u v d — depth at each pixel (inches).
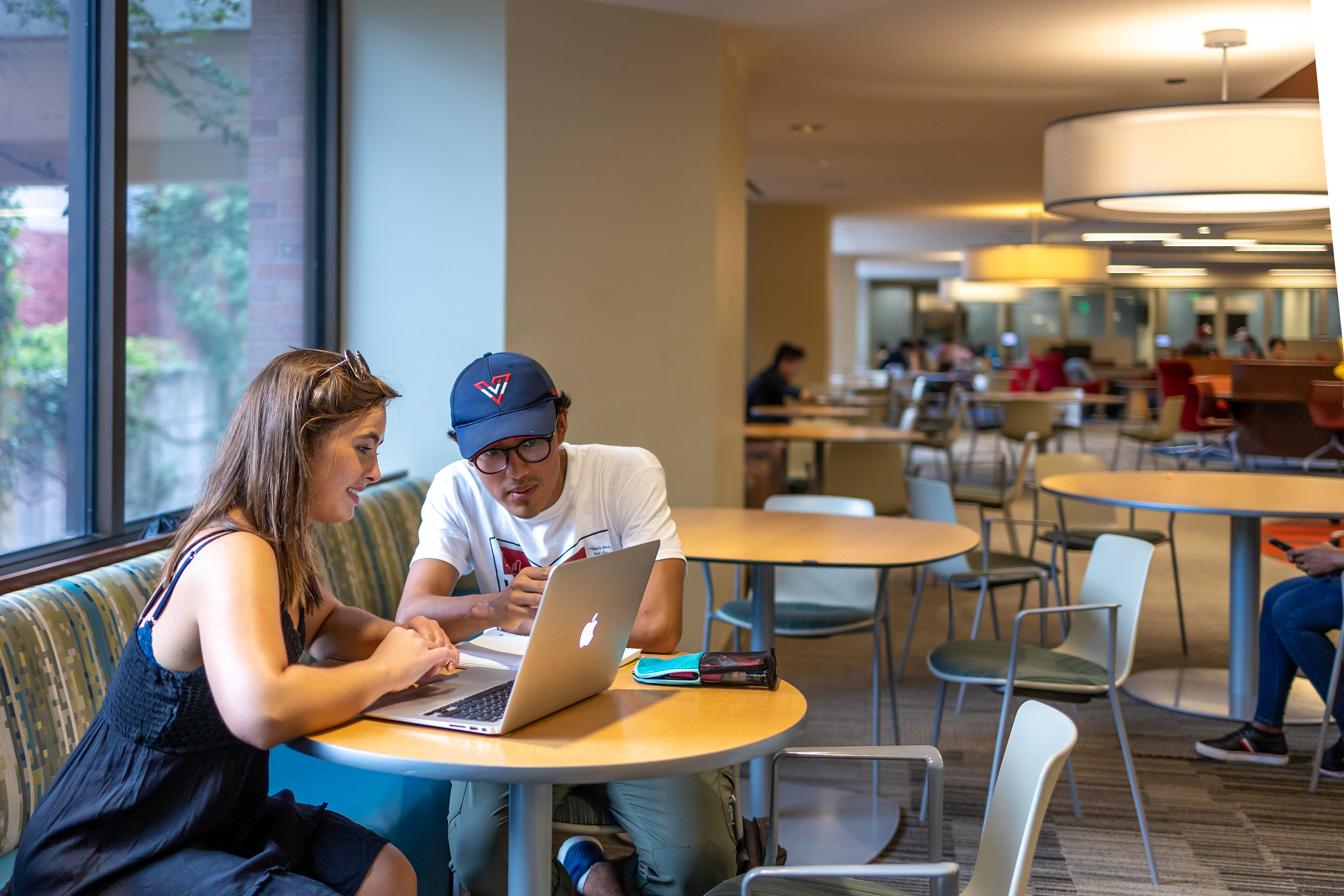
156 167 137.2
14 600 87.4
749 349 495.5
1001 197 457.7
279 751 106.6
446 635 80.0
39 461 114.7
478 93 176.2
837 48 222.1
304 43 172.2
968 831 128.8
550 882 72.1
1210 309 839.1
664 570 91.7
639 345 192.1
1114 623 117.0
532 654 63.7
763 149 346.0
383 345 179.8
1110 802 137.3
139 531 128.3
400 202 178.4
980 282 406.9
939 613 237.0
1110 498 162.6
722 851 87.8
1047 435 445.4
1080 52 223.5
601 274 187.0
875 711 135.6
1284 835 127.5
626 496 94.1
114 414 122.5
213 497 69.4
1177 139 163.6
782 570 159.9
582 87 183.5
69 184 118.5
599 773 60.5
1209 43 212.2
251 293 159.8
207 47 147.9
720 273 205.8
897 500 241.0
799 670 194.4
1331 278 451.2
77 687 87.8
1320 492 169.0
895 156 358.0
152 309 137.5
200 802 66.0
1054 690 117.2
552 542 94.1
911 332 1042.1
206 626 63.6
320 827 73.2
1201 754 153.0
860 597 155.8
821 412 357.4
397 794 96.8
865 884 76.2
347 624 79.5
